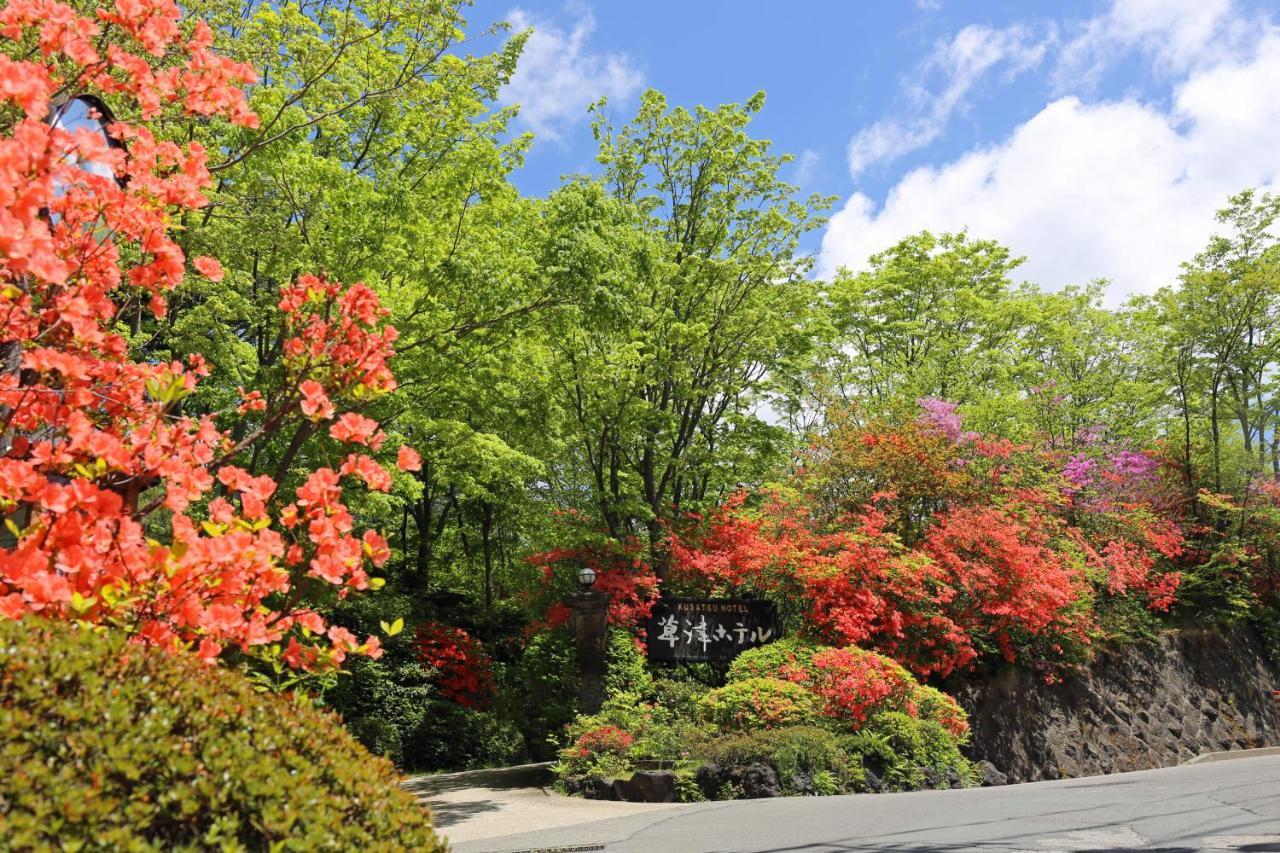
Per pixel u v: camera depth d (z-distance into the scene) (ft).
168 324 34.99
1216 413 75.77
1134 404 85.46
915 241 83.71
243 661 12.03
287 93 34.53
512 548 73.10
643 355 49.88
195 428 12.80
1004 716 49.85
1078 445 74.54
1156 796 25.23
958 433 56.95
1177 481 73.97
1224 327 71.15
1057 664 53.62
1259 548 70.18
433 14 33.37
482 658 54.54
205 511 31.24
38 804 6.40
